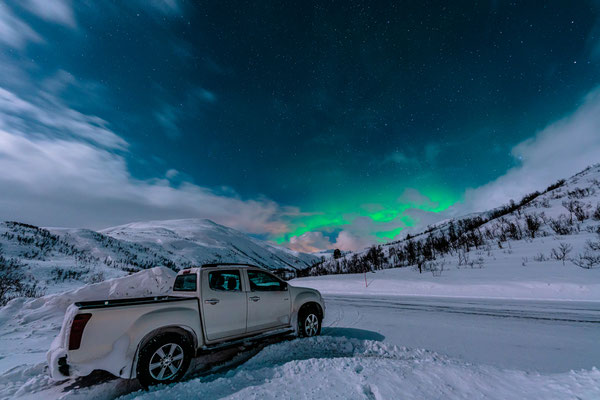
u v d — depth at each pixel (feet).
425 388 10.27
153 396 10.34
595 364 14.49
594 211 90.74
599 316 25.55
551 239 80.07
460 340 19.54
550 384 10.16
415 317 28.07
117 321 11.73
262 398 9.91
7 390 12.46
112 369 11.13
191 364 15.07
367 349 17.01
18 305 29.14
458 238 129.49
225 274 16.39
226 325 15.07
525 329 21.90
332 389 10.43
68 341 10.75
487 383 10.59
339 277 87.51
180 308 13.57
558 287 41.24
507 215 141.59
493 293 43.75
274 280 18.70
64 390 12.48
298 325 18.93
